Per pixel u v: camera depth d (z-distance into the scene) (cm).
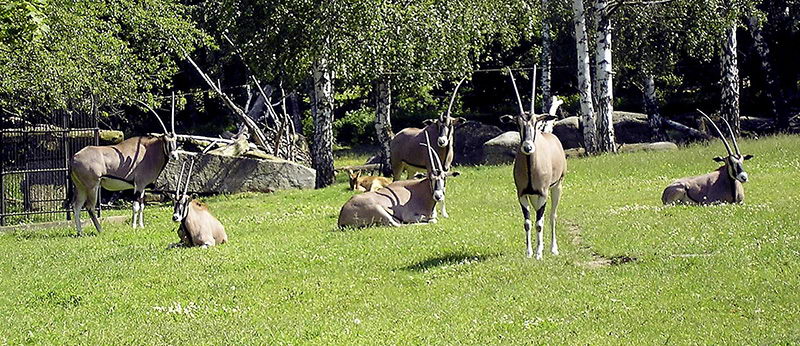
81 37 2416
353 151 4394
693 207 1672
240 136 3167
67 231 1998
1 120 2517
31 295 1295
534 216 1742
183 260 1484
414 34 2698
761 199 1766
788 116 3750
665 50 3466
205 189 2689
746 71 4047
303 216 1992
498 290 1148
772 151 2472
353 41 2586
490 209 1895
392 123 4584
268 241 1639
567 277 1182
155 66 2878
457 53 2831
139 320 1138
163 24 2775
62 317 1171
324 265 1381
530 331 977
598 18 2939
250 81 3684
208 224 1645
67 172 2245
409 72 2772
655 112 3600
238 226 1895
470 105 4703
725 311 1000
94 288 1316
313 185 2727
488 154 3058
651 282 1129
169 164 2689
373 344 966
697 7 3056
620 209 1741
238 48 2745
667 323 969
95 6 2588
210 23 3256
